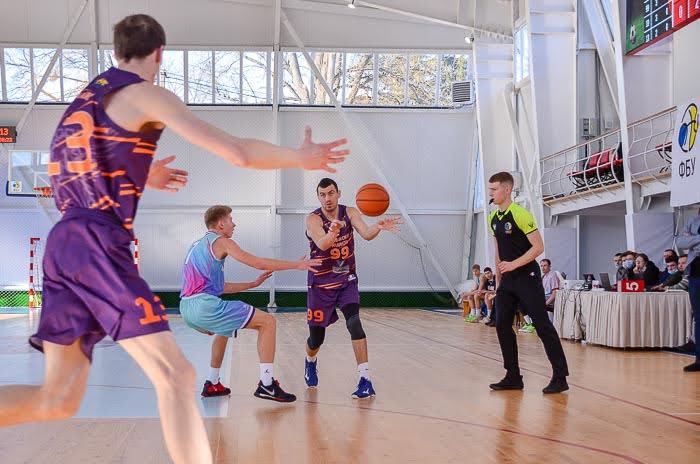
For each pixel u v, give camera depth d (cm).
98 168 217
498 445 399
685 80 1166
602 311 1010
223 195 2262
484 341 1117
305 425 455
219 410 509
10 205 2220
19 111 2200
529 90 1827
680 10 1062
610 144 1554
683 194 1009
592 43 1580
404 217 2283
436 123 2297
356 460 365
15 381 647
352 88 2295
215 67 2236
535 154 1661
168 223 2248
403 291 2306
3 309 2078
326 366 782
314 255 584
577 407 522
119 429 437
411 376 700
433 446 397
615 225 1647
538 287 593
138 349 215
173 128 212
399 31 2205
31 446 391
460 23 2055
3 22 2161
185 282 541
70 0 2152
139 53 229
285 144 2256
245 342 1073
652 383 652
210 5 2180
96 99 218
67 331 215
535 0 1578
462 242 2320
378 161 2294
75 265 214
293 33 2172
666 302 971
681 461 364
